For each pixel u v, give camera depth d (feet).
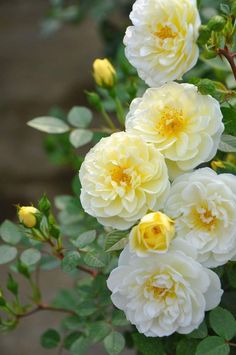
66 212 2.68
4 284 4.70
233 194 1.84
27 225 2.12
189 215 1.88
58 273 4.87
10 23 8.12
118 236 1.92
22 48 7.64
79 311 2.34
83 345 2.33
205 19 2.80
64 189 5.74
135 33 1.98
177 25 1.93
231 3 2.03
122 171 1.87
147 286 1.86
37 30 7.87
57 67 7.19
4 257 2.27
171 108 1.92
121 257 1.87
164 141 1.90
